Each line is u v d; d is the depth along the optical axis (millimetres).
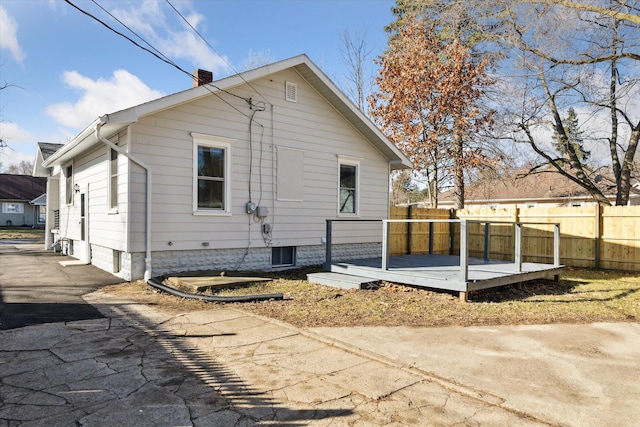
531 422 3037
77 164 12609
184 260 8930
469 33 17359
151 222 8367
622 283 9680
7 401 3248
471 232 15273
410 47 19375
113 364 4090
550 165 19547
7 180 38438
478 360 4371
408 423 2990
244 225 9828
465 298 7160
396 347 4746
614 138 17672
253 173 9984
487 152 19344
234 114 9602
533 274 8625
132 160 8086
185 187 8844
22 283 8414
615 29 13336
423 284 7570
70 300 6934
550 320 6137
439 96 18844
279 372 3947
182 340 4902
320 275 8906
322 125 11430
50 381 3654
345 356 4434
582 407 3289
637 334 5484
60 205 15336
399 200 35219
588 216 12758
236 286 8062
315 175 11297
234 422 2963
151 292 7586
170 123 8586
